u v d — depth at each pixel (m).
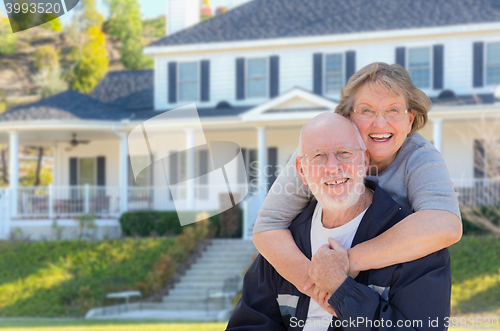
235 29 20.00
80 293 12.72
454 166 17.52
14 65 47.47
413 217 1.42
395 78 1.52
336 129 1.45
